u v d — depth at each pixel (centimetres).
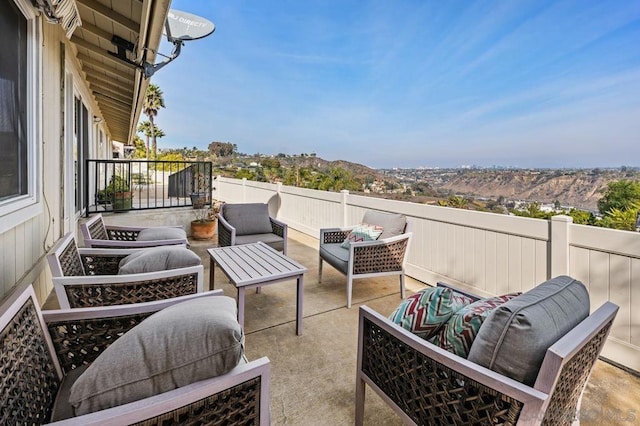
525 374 106
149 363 94
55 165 321
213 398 97
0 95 197
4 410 90
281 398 190
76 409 88
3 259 203
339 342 252
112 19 282
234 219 430
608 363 231
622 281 223
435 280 370
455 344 134
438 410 123
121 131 1070
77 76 456
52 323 131
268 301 331
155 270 210
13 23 214
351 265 316
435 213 369
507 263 299
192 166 664
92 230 291
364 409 179
